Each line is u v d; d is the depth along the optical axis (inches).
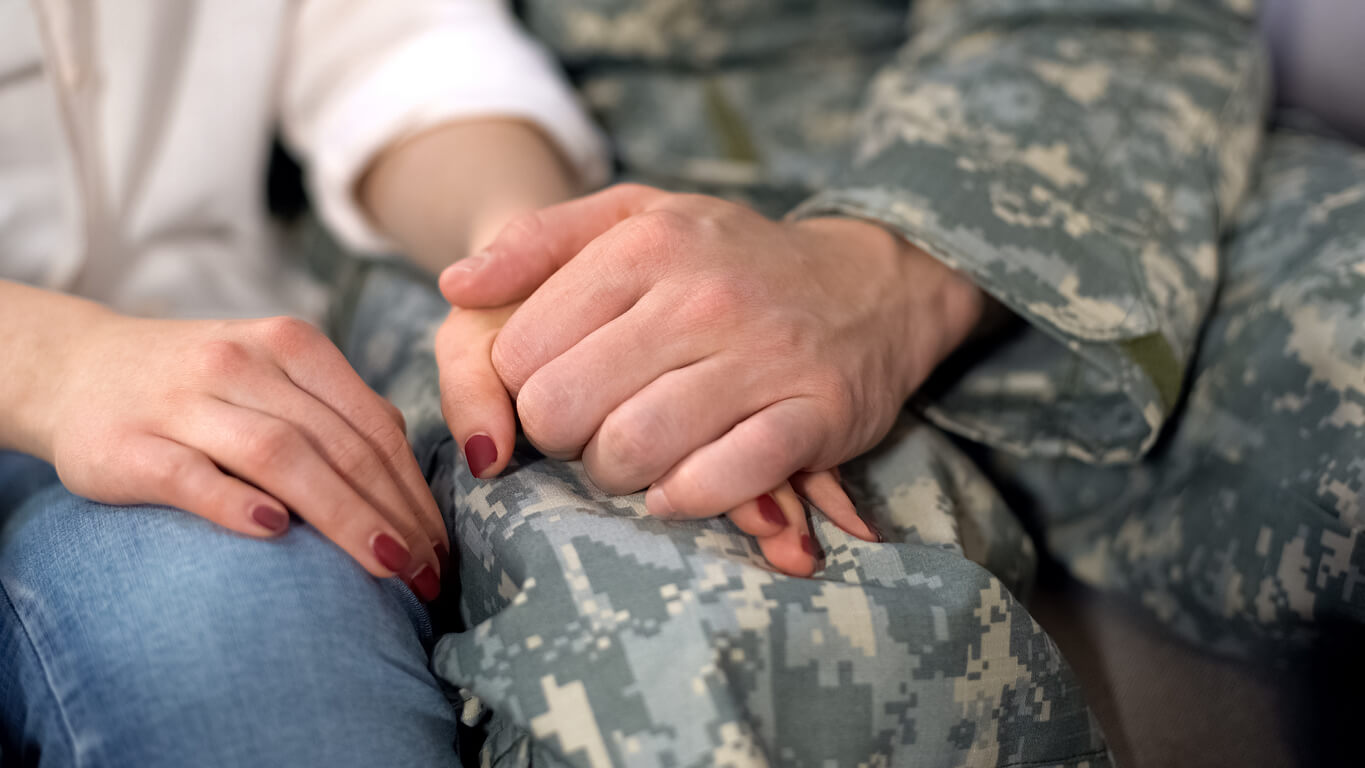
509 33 26.1
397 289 23.5
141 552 12.7
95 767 11.0
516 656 12.2
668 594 12.4
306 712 11.4
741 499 13.4
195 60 23.4
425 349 20.0
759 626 12.3
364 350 22.1
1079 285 17.2
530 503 13.8
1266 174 22.2
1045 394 18.7
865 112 24.1
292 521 13.3
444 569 14.8
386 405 14.7
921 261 18.1
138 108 22.4
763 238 15.8
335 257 28.5
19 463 17.2
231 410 13.1
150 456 12.8
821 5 28.1
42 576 13.2
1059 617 20.1
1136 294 17.2
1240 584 17.1
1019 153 19.1
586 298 14.3
